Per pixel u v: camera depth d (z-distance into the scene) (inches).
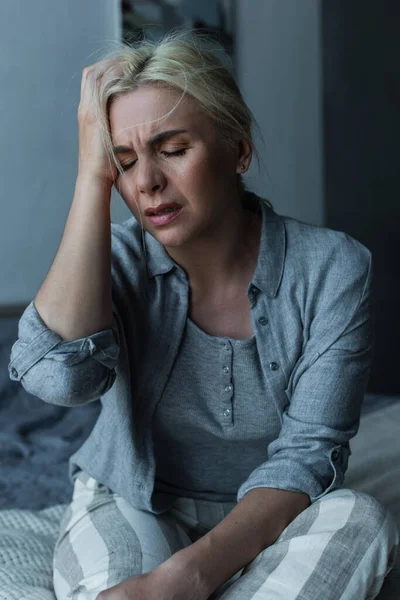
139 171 41.3
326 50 126.3
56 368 43.1
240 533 40.5
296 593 36.8
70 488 69.8
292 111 135.5
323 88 127.7
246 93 129.2
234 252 45.9
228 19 127.6
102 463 49.3
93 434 51.1
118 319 46.7
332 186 128.3
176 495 50.1
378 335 123.3
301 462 43.2
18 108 111.5
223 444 48.3
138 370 47.3
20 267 113.4
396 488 63.9
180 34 44.7
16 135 111.7
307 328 45.9
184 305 46.4
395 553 40.2
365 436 77.6
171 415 47.2
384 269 122.2
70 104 113.9
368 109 121.5
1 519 60.2
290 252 46.7
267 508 41.6
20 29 110.7
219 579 39.3
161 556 43.7
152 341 46.8
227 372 45.9
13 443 81.0
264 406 46.4
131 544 43.7
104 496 49.4
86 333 44.0
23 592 46.4
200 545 39.6
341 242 47.1
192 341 46.4
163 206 41.6
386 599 43.6
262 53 132.1
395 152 118.5
